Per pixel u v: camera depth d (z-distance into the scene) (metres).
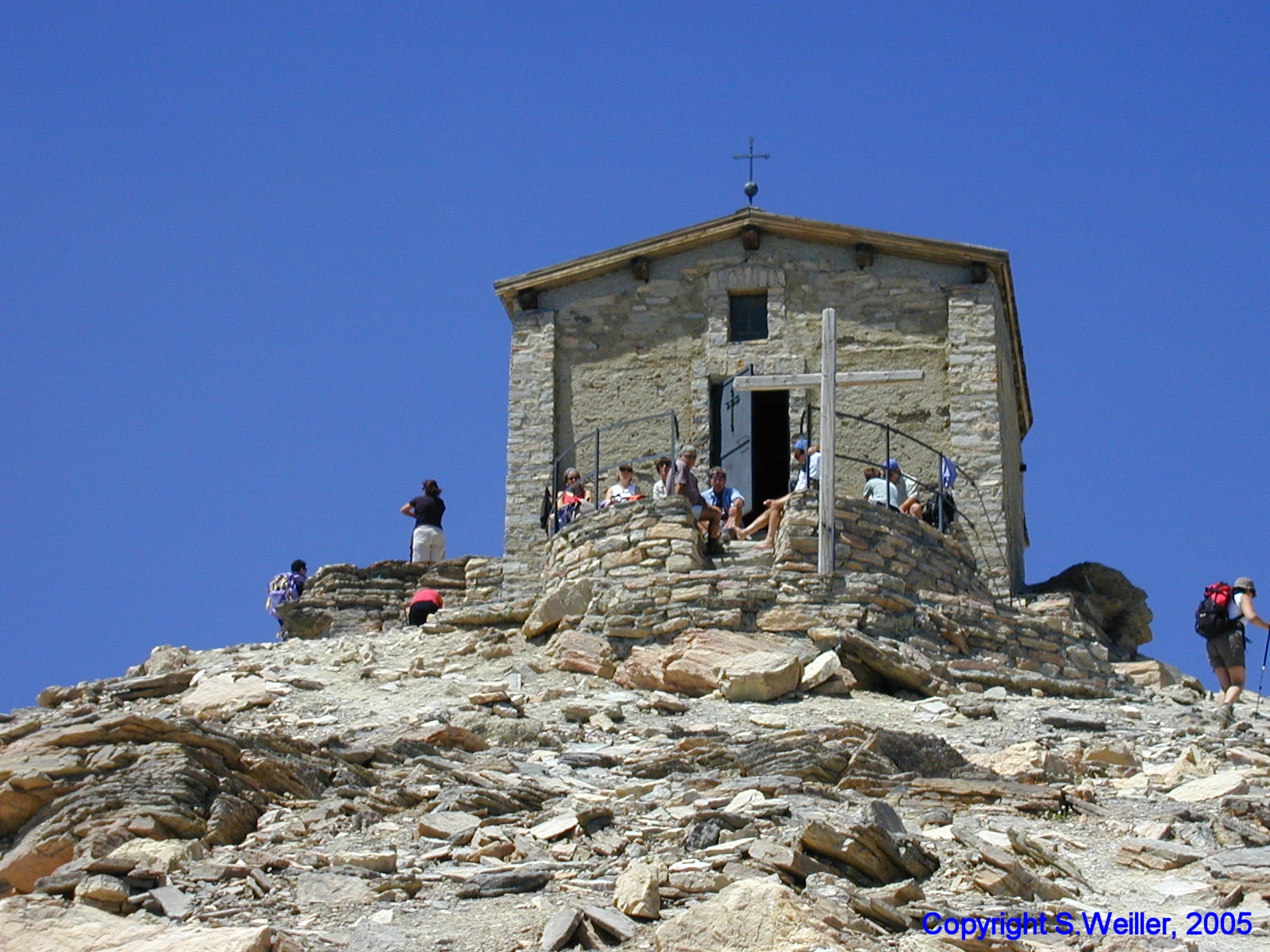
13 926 11.55
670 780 15.77
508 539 27.97
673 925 11.31
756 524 23.75
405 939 11.61
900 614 21.45
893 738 16.09
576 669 20.84
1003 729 18.81
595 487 25.59
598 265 28.78
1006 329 29.59
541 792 15.25
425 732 17.59
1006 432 28.62
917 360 27.97
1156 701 21.03
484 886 12.61
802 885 12.37
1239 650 20.94
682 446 28.17
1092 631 23.89
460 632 23.00
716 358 28.39
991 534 27.02
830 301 28.41
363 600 28.06
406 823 14.34
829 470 21.97
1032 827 14.43
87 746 14.65
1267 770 16.81
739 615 21.23
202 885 12.67
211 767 14.58
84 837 13.30
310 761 15.53
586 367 28.75
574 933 11.59
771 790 14.98
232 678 21.16
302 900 12.48
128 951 11.05
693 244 28.81
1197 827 14.24
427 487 29.05
